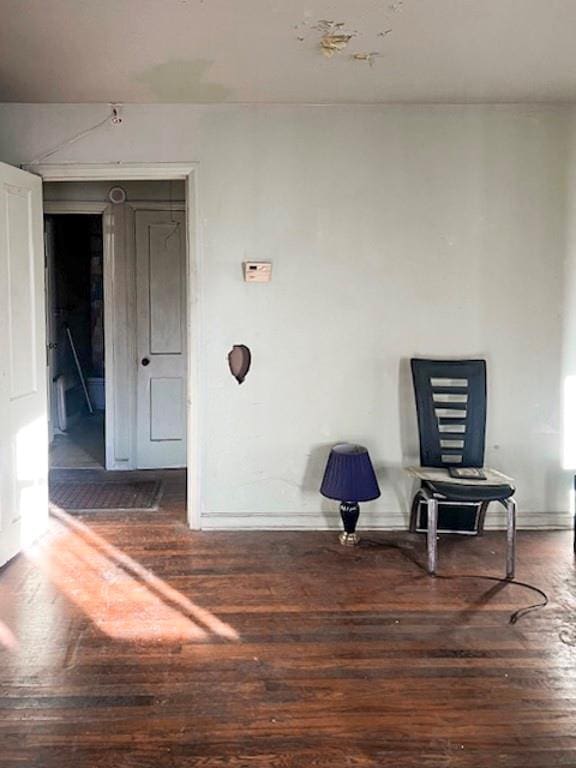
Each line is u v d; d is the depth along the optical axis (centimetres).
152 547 391
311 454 422
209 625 296
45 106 396
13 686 248
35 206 393
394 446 422
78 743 217
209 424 418
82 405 820
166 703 238
